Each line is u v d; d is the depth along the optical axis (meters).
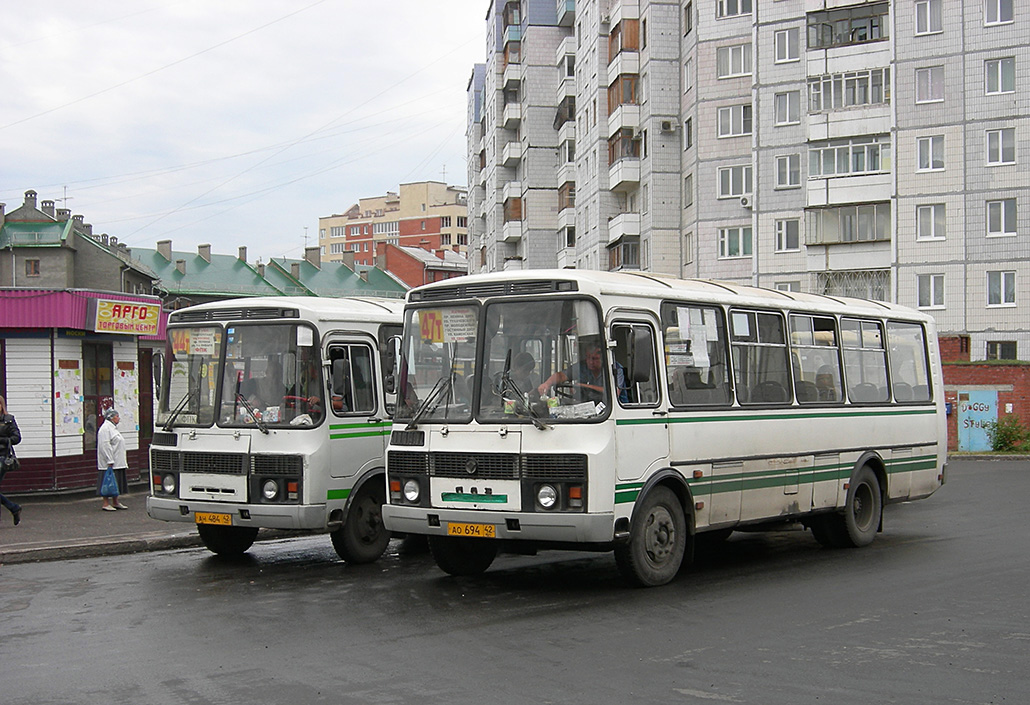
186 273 89.12
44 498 19.91
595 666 7.95
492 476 10.53
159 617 10.02
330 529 12.91
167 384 13.57
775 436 12.99
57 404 20.05
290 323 12.95
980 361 40.16
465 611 10.08
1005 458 35.47
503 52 78.06
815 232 47.16
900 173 45.34
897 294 45.31
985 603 10.29
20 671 8.02
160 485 13.42
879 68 46.12
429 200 148.75
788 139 47.94
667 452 11.22
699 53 49.84
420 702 7.04
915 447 16.00
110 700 7.20
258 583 11.93
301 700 7.11
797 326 13.77
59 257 65.25
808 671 7.78
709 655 8.28
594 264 58.59
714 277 49.56
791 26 47.91
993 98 43.94
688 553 11.80
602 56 57.62
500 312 10.85
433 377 11.13
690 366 11.80
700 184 49.88
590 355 10.48
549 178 70.38
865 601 10.46
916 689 7.30
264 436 12.77
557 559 13.59
